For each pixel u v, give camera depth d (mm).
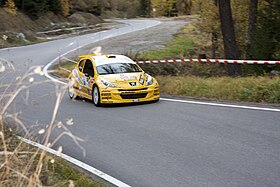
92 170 6172
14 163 4504
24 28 44281
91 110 11227
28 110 11391
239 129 8180
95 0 72438
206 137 7730
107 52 25922
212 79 13961
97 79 11906
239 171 5828
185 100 12000
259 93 11109
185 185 5410
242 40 20672
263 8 18875
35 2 50406
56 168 6031
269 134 7703
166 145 7348
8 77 17766
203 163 6258
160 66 18875
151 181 5613
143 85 11695
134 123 9273
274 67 17000
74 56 26125
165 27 46562
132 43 30672
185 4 90125
